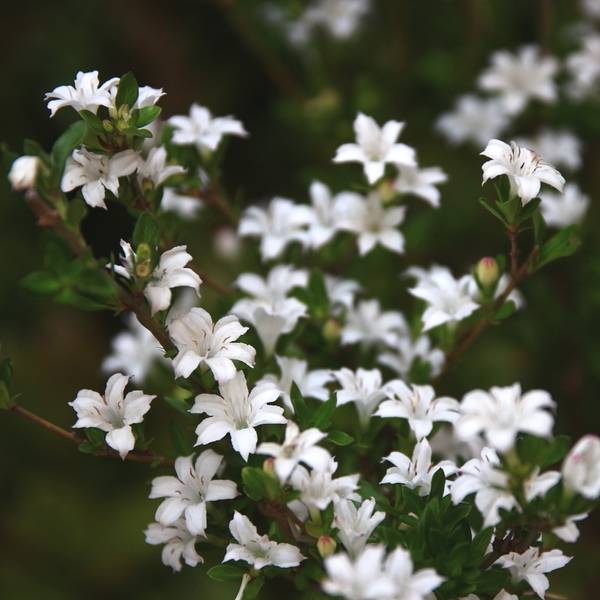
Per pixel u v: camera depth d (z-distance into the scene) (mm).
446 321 404
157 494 376
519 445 367
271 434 379
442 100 495
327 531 370
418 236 454
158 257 371
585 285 452
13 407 376
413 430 388
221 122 421
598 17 497
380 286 459
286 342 404
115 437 372
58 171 361
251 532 371
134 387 444
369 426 395
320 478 371
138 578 495
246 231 430
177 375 369
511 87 471
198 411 373
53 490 515
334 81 504
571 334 455
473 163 489
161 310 372
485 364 463
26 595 484
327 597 372
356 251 438
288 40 506
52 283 359
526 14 514
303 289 414
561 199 450
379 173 408
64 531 503
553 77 491
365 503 374
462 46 515
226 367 370
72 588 492
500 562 373
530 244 473
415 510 374
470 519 391
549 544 373
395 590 350
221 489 375
